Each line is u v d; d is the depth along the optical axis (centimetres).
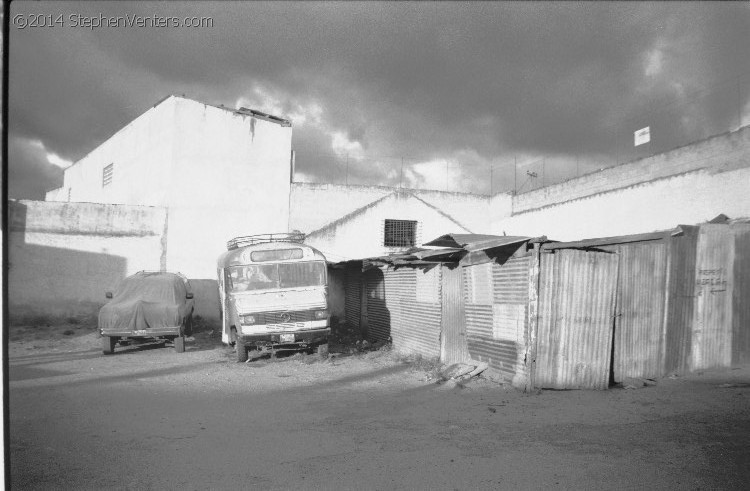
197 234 2150
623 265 1034
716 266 1117
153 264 2091
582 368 989
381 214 2361
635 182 1764
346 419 768
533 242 976
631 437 653
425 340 1405
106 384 1035
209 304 2142
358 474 537
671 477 518
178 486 505
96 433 687
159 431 698
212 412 810
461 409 830
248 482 516
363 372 1195
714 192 1492
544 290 975
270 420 762
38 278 1959
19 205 1948
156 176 2227
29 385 1023
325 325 1362
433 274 1370
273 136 2280
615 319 1022
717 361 1106
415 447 628
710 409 776
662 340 1058
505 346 1049
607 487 498
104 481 517
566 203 2066
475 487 503
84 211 2023
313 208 2316
